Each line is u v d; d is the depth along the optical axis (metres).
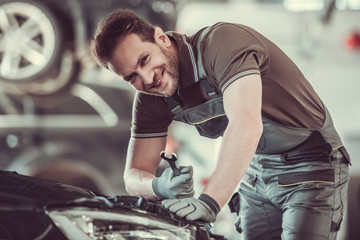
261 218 2.90
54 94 5.28
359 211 5.81
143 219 2.17
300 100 2.60
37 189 2.10
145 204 2.25
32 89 5.26
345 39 6.88
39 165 5.11
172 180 2.37
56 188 2.15
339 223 2.74
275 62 2.54
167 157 2.31
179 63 2.48
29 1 5.46
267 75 2.52
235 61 2.35
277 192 2.75
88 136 5.22
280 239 2.89
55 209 2.01
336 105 6.86
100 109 5.28
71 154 5.17
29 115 5.21
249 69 2.33
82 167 5.17
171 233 2.21
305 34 6.89
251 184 2.86
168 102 2.63
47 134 5.19
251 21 6.89
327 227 2.66
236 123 2.28
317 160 2.67
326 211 2.66
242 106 2.29
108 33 2.35
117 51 2.34
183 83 2.49
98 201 2.11
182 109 2.63
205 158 5.68
